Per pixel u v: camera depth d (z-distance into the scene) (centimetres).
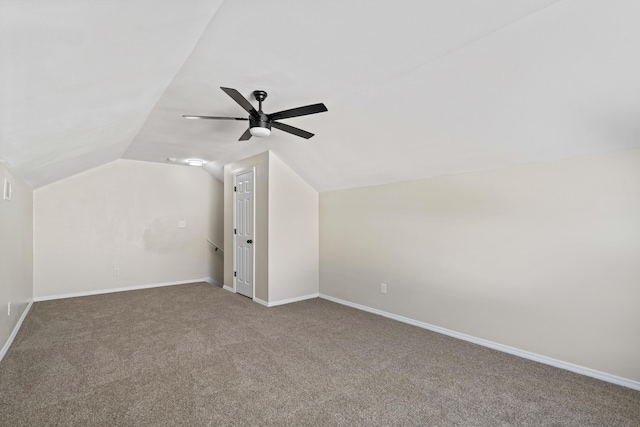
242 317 390
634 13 158
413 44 202
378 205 406
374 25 185
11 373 247
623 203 229
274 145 421
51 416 193
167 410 200
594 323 243
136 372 249
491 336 301
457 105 249
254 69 234
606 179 237
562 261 258
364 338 323
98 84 189
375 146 338
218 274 648
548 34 180
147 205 570
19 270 364
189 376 243
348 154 372
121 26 139
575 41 179
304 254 478
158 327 353
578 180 249
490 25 182
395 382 235
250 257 484
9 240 314
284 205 457
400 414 197
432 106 259
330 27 187
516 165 283
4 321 291
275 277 446
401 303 379
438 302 343
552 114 226
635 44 170
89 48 145
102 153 424
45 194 485
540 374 248
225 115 326
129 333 334
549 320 265
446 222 336
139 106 274
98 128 287
